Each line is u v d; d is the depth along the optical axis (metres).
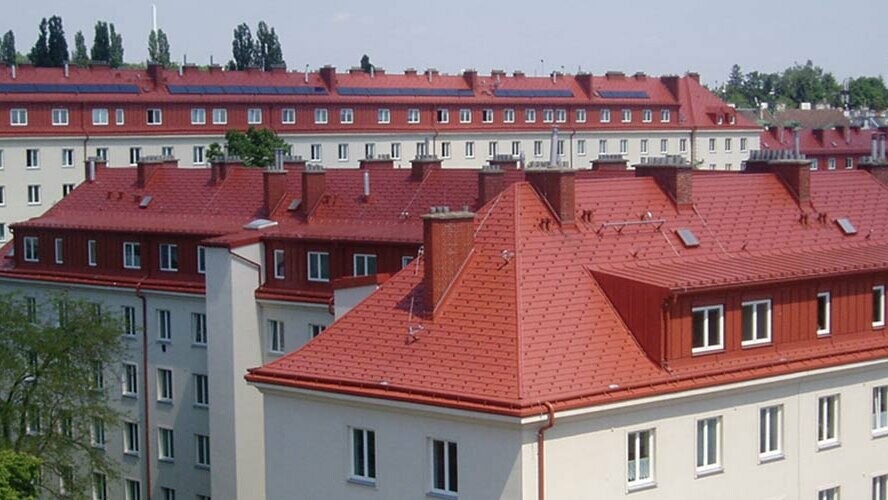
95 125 152.25
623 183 57.22
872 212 64.25
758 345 51.97
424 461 47.06
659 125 193.12
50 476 74.75
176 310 80.56
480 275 50.38
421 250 53.53
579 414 45.12
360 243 70.75
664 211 57.12
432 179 76.00
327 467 50.16
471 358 47.12
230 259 72.62
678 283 48.78
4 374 70.88
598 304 49.88
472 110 179.12
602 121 188.50
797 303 53.41
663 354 48.44
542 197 53.53
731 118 199.12
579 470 45.81
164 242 81.81
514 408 43.78
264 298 73.19
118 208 89.19
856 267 55.31
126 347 79.88
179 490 81.12
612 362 47.75
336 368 49.66
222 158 94.75
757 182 61.78
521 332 47.28
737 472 50.84
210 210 84.06
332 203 77.44
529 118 183.00
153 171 90.31
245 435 73.38
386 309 51.28
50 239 88.69
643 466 48.03
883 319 57.19
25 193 147.38
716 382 49.09
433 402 45.81
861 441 55.50
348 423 49.34
